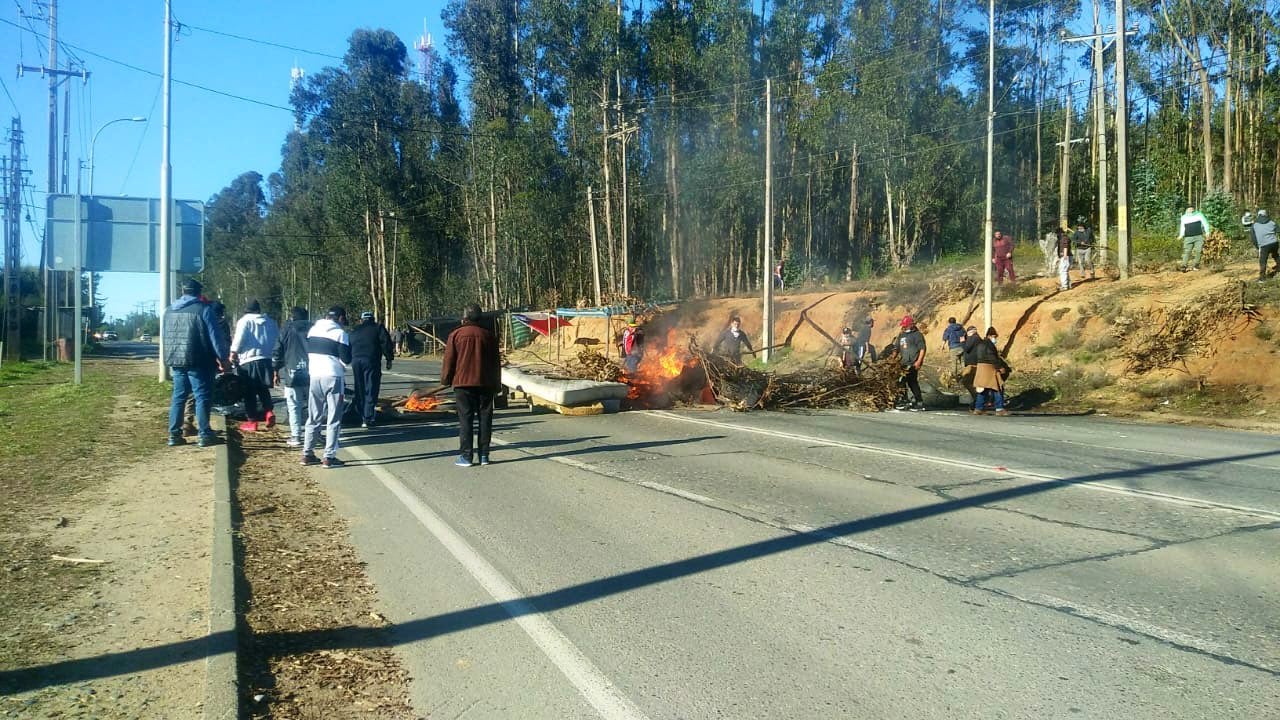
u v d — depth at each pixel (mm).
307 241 78438
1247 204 33625
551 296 41156
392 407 15375
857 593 5645
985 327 22219
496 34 54125
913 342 17594
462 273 65875
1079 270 26438
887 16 42469
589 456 11195
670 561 6414
